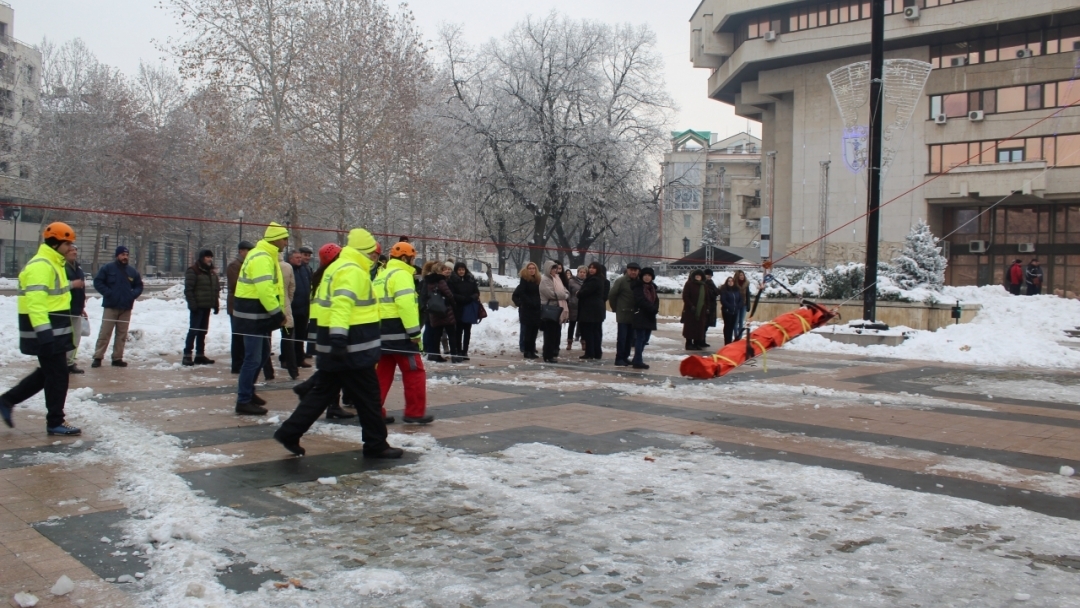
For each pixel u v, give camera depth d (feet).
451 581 13.56
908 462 23.04
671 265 134.72
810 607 12.75
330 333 21.18
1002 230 152.05
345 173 97.96
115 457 21.57
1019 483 20.93
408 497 18.42
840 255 154.40
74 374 37.81
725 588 13.46
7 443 23.08
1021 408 33.76
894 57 150.61
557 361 47.73
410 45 101.76
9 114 160.86
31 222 155.53
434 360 45.91
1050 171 135.13
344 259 21.93
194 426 26.00
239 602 12.53
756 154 282.97
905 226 149.18
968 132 143.23
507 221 128.26
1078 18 133.18
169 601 12.46
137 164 155.22
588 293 48.78
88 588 12.94
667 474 20.93
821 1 150.20
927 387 40.27
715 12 168.66
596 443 24.67
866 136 69.87
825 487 19.99
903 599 13.14
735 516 17.43
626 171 126.21
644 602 12.84
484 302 112.78
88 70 157.38
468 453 22.94
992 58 142.20
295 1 98.68
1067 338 73.46
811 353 57.67
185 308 68.18
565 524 16.66
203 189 112.88
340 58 96.99
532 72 124.57
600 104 126.62
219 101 97.25
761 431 27.25
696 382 39.45
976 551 15.55
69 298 24.81
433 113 116.78
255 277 27.94
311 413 22.03
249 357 28.19
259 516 16.84
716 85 182.70
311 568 14.01
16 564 13.96
